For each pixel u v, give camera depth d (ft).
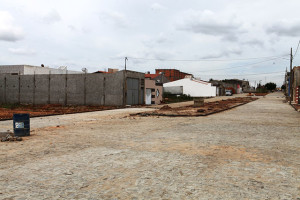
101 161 19.25
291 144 26.50
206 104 114.52
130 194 12.91
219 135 32.22
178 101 152.56
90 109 85.05
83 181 14.83
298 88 120.26
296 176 15.99
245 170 17.20
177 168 17.53
